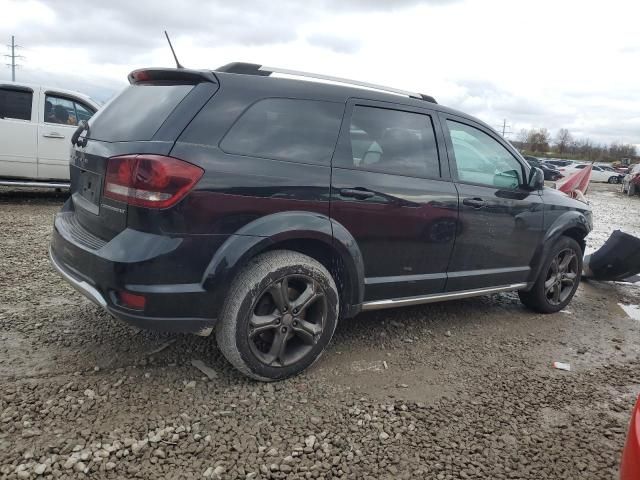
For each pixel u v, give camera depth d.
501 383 3.42
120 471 2.29
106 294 2.73
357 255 3.31
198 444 2.51
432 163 3.78
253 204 2.87
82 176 3.20
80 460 2.32
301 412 2.86
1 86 8.07
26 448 2.37
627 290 6.30
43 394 2.80
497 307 5.09
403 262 3.62
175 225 2.66
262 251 3.03
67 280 3.02
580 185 8.88
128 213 2.68
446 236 3.81
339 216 3.21
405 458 2.54
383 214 3.41
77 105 8.67
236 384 3.09
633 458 1.72
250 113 2.97
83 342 3.47
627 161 65.38
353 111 3.40
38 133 8.27
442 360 3.71
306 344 3.24
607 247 6.22
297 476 2.36
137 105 3.09
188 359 3.34
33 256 5.46
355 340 3.92
